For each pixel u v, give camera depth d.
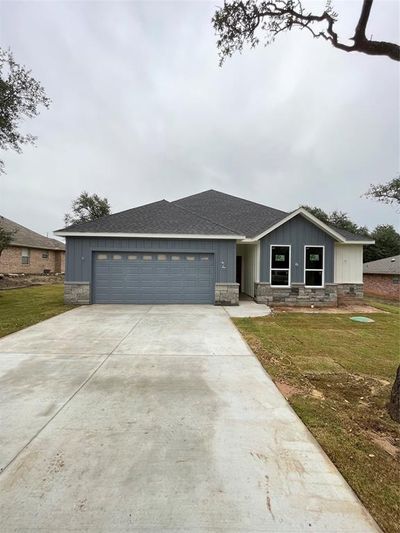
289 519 1.89
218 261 11.57
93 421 3.07
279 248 12.41
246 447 2.65
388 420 3.25
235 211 16.03
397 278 22.69
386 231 36.50
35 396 3.64
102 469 2.33
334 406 3.53
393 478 2.30
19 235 25.41
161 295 11.59
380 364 5.20
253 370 4.63
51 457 2.47
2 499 2.02
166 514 1.91
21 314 9.33
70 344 5.96
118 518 1.88
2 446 2.62
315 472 2.34
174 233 11.34
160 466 2.38
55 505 1.97
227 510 1.96
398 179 5.37
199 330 7.27
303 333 7.41
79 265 11.32
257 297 12.31
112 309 10.29
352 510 1.98
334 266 12.99
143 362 4.93
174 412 3.27
